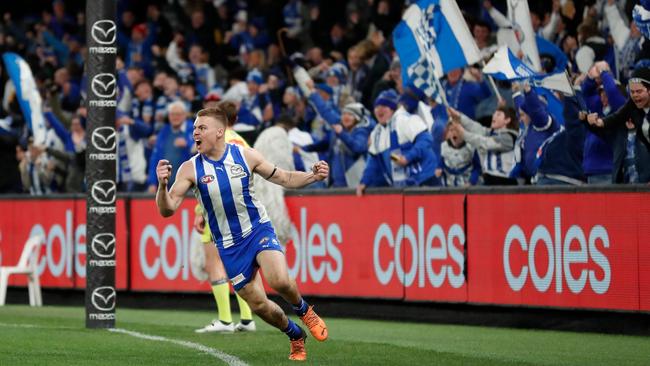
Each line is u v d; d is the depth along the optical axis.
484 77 46.53
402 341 35.72
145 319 45.53
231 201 27.70
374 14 55.22
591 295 37.47
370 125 48.16
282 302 47.50
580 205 37.69
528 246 39.12
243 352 30.69
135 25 69.19
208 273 37.84
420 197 42.16
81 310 50.69
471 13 53.50
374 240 43.59
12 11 76.81
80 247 53.41
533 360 30.06
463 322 41.53
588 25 44.12
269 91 54.59
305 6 62.56
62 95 65.06
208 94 58.09
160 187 26.66
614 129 38.50
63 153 60.22
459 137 43.47
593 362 29.62
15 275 55.97
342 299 44.97
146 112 59.41
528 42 43.69
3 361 28.23
